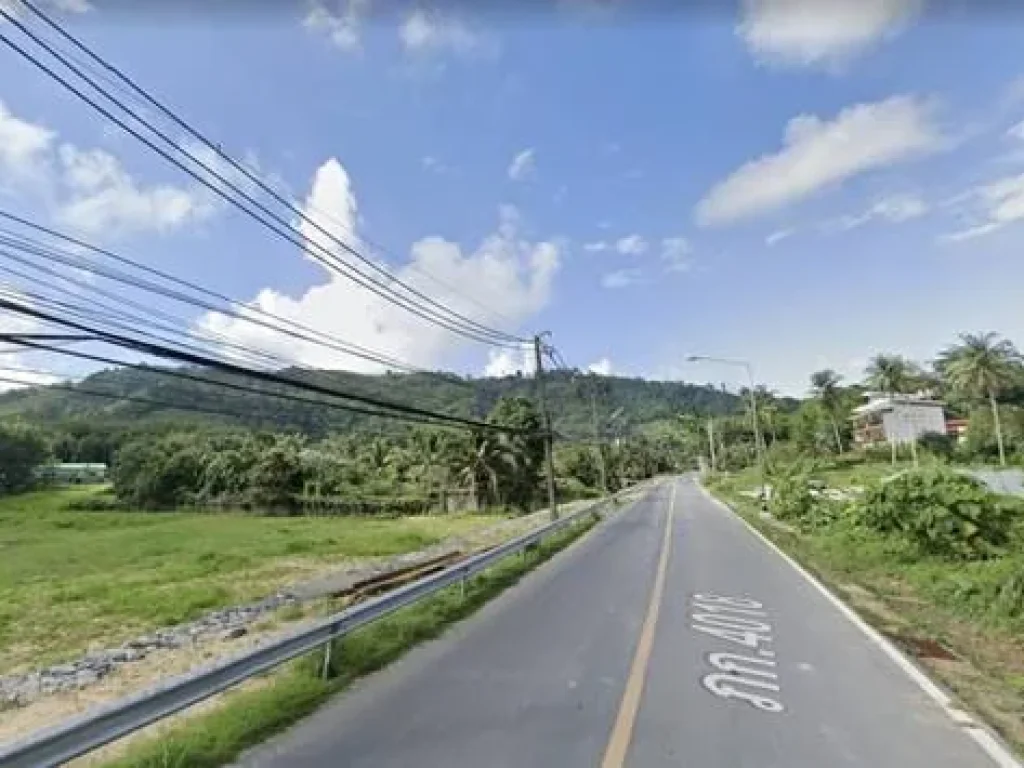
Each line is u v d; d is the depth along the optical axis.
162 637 12.91
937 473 19.55
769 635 10.36
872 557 18.45
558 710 7.14
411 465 84.62
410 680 8.35
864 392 107.81
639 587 14.90
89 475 111.19
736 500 50.09
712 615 11.83
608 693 7.68
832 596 13.53
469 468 68.94
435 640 10.46
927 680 8.03
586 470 92.62
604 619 11.66
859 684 7.91
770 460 89.75
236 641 12.37
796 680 8.10
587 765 5.75
